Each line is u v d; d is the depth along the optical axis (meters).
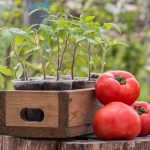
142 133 2.72
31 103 2.49
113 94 2.60
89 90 2.62
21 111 2.52
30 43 2.69
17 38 2.68
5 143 2.60
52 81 2.53
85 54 2.99
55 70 2.98
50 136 2.49
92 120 2.65
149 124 2.72
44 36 2.55
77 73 3.92
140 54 7.07
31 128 2.51
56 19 2.81
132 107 2.72
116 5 7.66
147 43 7.68
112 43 2.86
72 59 2.81
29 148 2.54
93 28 2.71
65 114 2.46
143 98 5.99
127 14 7.22
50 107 2.47
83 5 6.86
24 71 2.65
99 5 7.11
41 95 2.48
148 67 7.30
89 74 2.77
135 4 8.10
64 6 6.37
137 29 7.58
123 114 2.54
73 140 2.56
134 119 2.55
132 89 2.62
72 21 2.67
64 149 2.49
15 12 6.03
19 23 6.02
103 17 6.86
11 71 2.89
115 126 2.53
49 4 6.22
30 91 2.49
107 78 2.62
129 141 2.54
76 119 2.52
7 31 2.49
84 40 2.78
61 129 2.47
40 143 2.53
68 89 2.55
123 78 2.65
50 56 2.97
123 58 6.91
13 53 2.76
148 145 2.56
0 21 6.53
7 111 2.54
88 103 2.61
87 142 2.51
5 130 2.55
